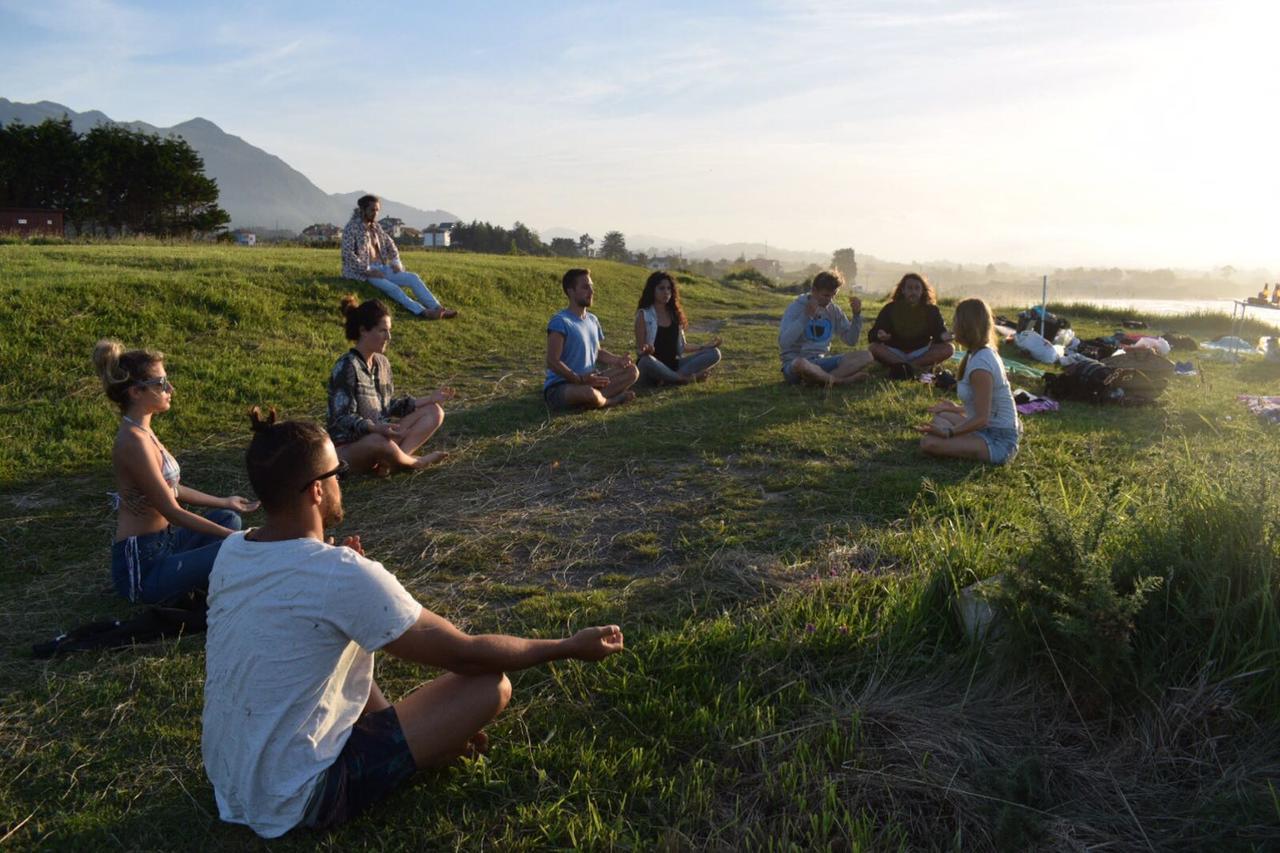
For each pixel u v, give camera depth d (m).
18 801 2.92
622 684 3.41
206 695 2.64
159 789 2.96
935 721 3.12
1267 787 2.67
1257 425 7.53
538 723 3.25
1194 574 3.21
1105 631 2.97
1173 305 32.69
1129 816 2.67
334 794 2.65
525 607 4.18
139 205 49.16
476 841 2.67
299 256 15.76
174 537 4.44
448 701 2.85
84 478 6.41
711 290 24.06
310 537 2.71
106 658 3.85
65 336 8.90
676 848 2.55
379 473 6.43
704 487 5.97
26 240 20.84
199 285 11.02
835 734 2.99
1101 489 4.83
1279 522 3.22
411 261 16.61
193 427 7.66
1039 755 2.93
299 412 8.38
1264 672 2.96
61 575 4.82
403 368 10.52
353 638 2.58
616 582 4.49
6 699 3.52
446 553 4.93
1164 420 7.94
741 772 2.94
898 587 3.99
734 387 9.50
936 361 9.92
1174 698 3.00
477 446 7.17
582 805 2.82
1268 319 21.83
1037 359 12.20
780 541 4.92
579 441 7.21
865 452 6.65
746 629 3.73
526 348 12.18
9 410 7.44
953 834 2.62
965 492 5.55
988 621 3.49
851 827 2.55
